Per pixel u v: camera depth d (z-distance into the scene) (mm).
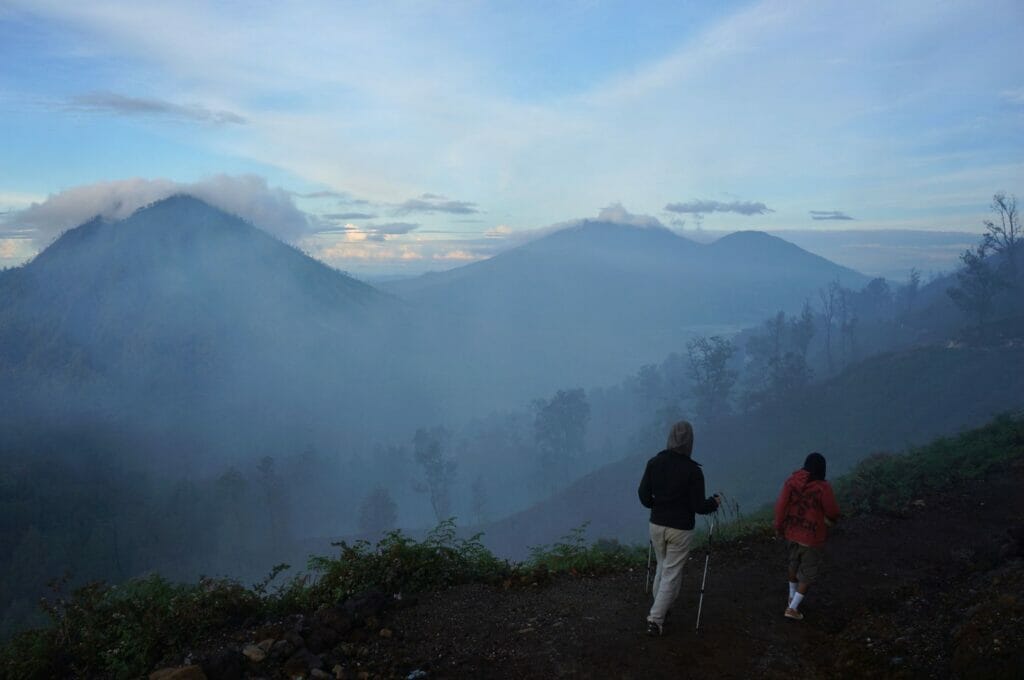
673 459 5953
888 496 10719
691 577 7613
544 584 7289
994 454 12148
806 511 6309
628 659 5438
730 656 5535
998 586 6141
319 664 5215
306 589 6984
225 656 5195
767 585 7277
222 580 6562
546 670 5246
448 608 6523
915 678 4938
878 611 6418
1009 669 4465
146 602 6203
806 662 5461
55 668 5531
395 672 5207
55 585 6316
